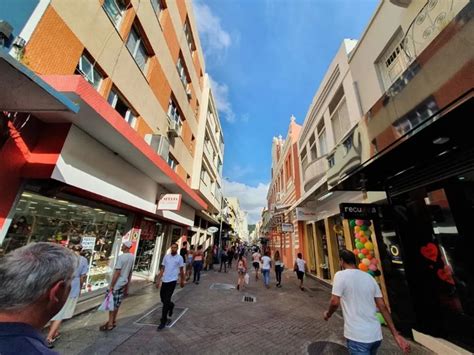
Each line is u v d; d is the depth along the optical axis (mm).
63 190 4570
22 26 3455
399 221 4711
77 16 4750
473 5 2154
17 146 3617
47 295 939
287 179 18594
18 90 2502
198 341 3809
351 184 5301
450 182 3666
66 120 4219
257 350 3574
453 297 3652
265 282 9391
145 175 7734
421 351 3734
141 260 9000
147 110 7969
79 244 5406
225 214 28984
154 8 8727
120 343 3561
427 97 2709
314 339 4043
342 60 8016
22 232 3932
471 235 3383
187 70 12727
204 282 9930
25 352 730
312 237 12578
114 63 6086
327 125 9516
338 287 2369
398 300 4551
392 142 3373
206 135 17234
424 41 4129
